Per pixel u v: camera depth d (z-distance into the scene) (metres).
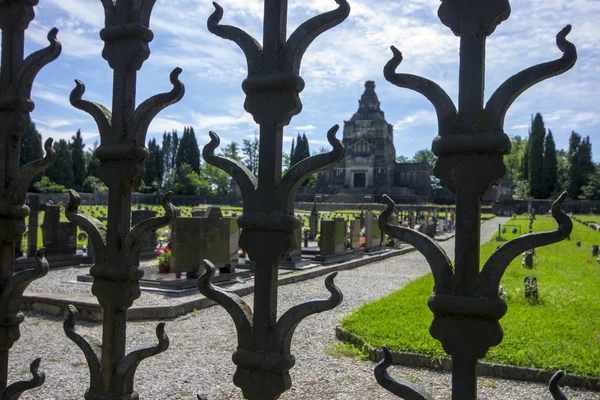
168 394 5.78
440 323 1.95
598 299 11.40
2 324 3.08
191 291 11.91
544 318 9.21
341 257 21.44
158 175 91.69
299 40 2.24
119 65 2.64
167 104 2.55
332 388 6.12
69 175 76.06
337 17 2.17
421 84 2.01
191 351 7.58
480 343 1.87
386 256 24.72
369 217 25.88
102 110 2.71
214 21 2.43
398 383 1.94
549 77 1.85
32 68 3.11
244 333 2.27
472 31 1.95
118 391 2.55
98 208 53.22
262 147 2.28
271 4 2.31
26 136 62.97
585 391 6.10
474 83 1.93
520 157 107.81
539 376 6.40
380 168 93.75
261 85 2.27
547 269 17.56
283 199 2.22
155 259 19.66
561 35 1.81
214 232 13.37
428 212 62.84
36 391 5.70
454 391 1.91
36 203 16.12
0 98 3.17
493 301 1.84
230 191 90.94
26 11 3.19
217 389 5.97
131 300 2.61
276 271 2.28
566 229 1.77
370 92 97.06
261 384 2.24
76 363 6.78
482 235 41.75
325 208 80.56
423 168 96.38
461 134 1.92
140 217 18.72
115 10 2.70
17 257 15.84
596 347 7.27
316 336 8.62
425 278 15.68
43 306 10.02
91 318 9.43
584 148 87.44
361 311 9.88
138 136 2.58
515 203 85.94
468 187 1.90
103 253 2.62
